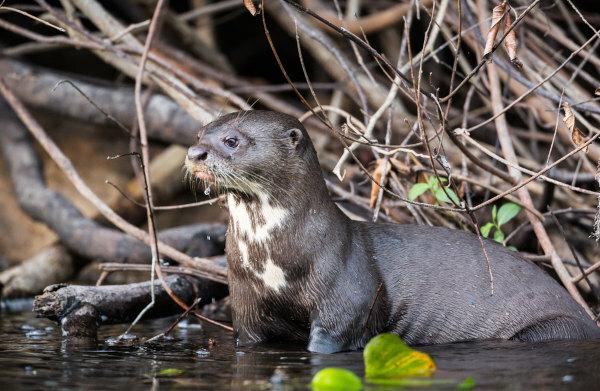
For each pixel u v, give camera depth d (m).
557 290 9.95
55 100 15.47
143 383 7.36
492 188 11.27
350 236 9.62
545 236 10.95
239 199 9.49
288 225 9.34
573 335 9.66
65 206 14.51
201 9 17.30
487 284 9.86
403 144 10.91
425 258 9.86
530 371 7.82
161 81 12.88
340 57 12.84
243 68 20.69
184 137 14.97
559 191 12.95
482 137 15.13
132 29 12.43
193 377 7.64
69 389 7.09
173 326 9.85
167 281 10.67
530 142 16.39
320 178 9.59
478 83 13.76
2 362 8.27
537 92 11.39
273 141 9.39
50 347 9.16
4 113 15.70
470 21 12.07
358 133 10.34
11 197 16.22
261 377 7.66
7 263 15.72
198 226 13.55
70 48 19.06
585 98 12.53
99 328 10.55
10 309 12.79
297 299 9.40
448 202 10.88
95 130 17.61
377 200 11.38
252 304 9.57
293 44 20.31
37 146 17.17
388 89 15.04
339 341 9.30
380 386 7.22
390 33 17.84
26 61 16.45
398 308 9.72
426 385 7.25
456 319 9.78
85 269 14.52
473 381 7.37
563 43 13.16
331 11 16.28
